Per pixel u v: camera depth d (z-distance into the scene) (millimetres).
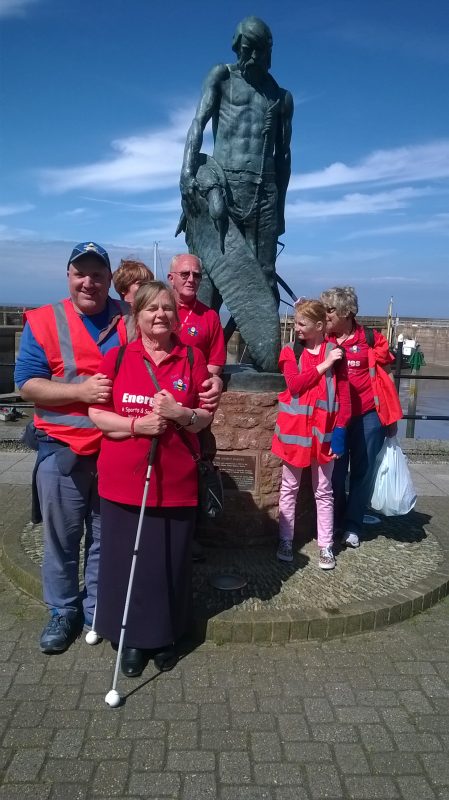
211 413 2904
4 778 2252
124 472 2770
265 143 4820
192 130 4785
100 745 2434
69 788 2213
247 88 4789
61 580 3178
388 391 4395
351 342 4285
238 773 2312
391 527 4992
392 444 4480
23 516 4832
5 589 3771
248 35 4543
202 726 2570
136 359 2783
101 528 2928
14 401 13398
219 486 2934
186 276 3545
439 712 2723
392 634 3395
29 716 2598
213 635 3223
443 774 2346
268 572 3906
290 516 4066
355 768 2359
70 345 2953
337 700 2783
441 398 19203
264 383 4332
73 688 2801
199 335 3545
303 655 3148
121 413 2766
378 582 3826
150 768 2320
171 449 2768
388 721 2648
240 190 4801
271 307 4672
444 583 3867
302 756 2414
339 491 4570
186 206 4930
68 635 3158
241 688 2848
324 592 3641
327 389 3861
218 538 4301
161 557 2838
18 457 7371
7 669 2939
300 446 3877
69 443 2979
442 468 7523
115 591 2885
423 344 43000
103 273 2916
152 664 3014
